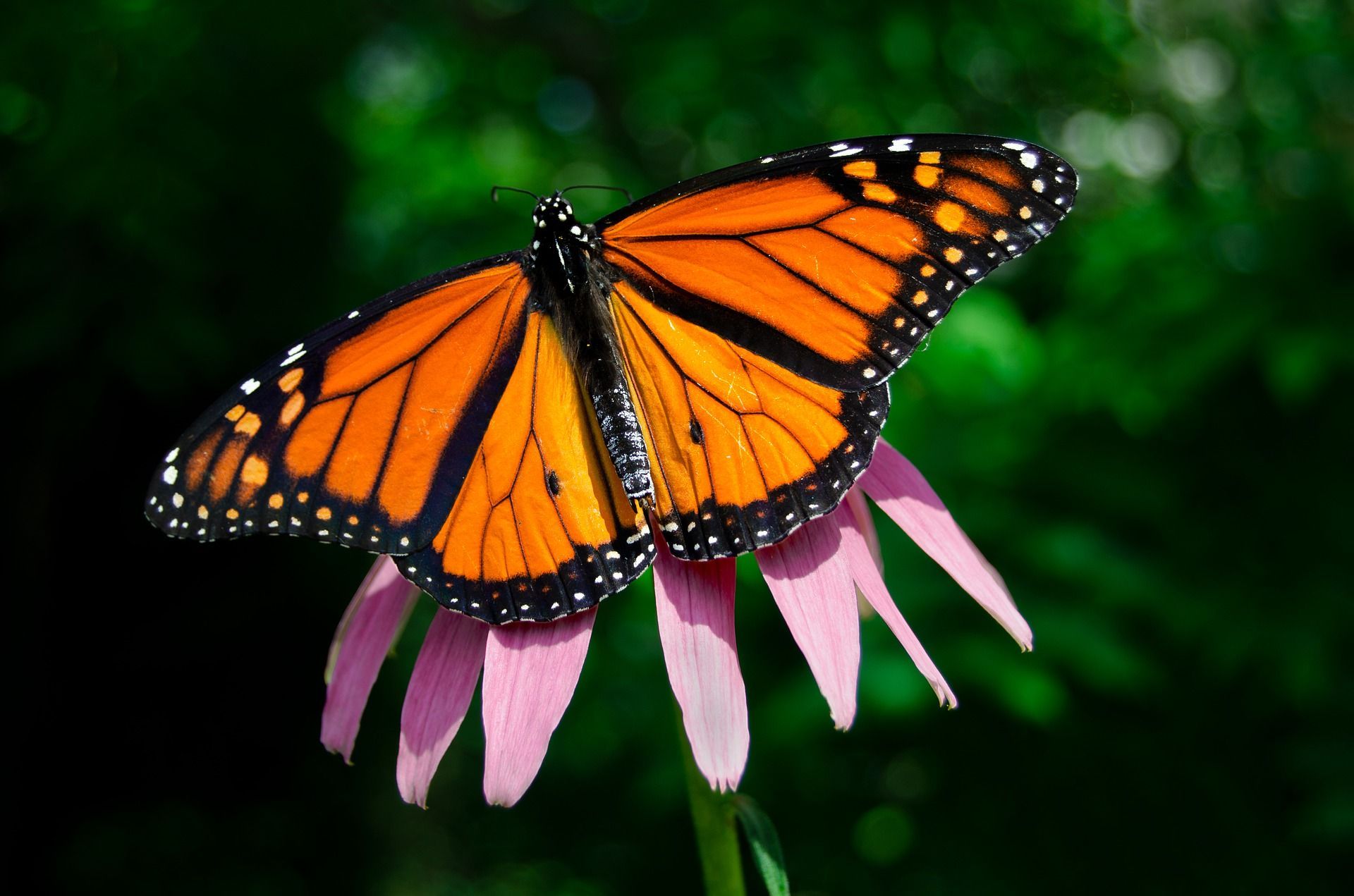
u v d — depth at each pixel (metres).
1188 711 0.89
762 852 0.63
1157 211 0.96
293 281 1.25
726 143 1.21
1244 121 1.25
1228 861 0.91
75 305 1.05
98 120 1.02
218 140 1.11
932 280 0.62
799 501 0.63
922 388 0.93
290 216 1.23
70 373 1.11
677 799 1.00
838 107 1.16
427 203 1.29
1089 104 1.31
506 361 0.63
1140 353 0.82
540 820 1.52
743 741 0.62
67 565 1.27
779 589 0.63
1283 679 0.83
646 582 1.09
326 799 1.47
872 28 1.17
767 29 1.16
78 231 1.05
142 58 1.05
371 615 0.65
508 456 0.63
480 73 1.43
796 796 1.02
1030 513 0.85
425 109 1.41
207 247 1.13
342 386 0.62
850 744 0.95
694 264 0.63
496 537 0.63
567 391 0.63
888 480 0.64
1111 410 0.85
